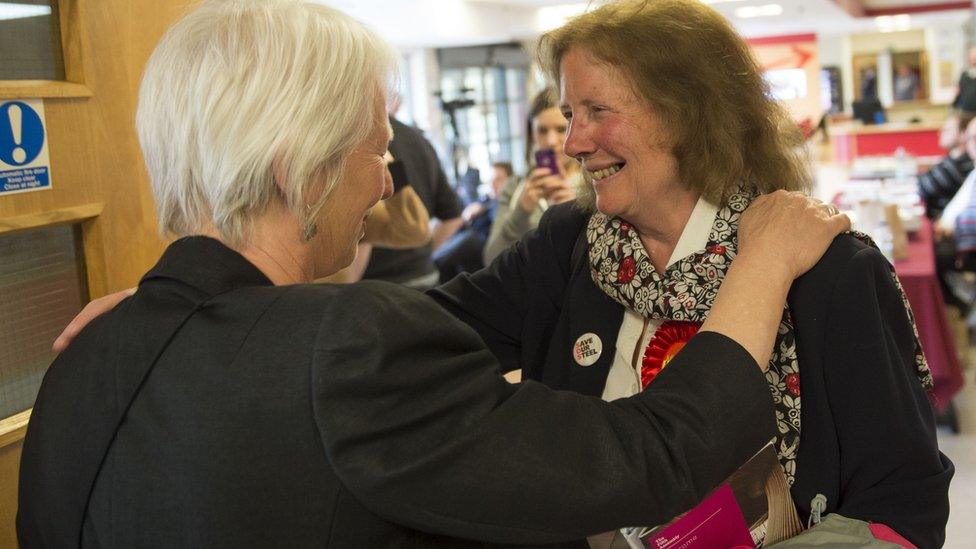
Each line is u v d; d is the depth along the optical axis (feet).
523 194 11.86
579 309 4.63
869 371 3.86
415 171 12.43
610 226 4.48
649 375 4.30
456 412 2.85
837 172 35.47
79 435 3.04
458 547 3.01
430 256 13.29
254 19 3.07
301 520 2.76
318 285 2.99
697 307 4.03
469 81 33.86
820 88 40.27
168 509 2.84
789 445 3.97
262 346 2.85
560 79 4.32
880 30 47.50
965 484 13.24
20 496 3.28
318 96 3.02
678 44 4.05
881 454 3.88
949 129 21.52
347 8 23.93
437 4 25.76
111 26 4.86
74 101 4.66
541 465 2.83
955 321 17.57
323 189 3.13
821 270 3.92
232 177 2.97
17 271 4.59
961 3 36.96
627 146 4.09
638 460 2.95
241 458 2.78
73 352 3.24
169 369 2.94
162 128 3.10
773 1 27.22
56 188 4.57
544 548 3.29
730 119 4.11
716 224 4.11
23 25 4.52
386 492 2.71
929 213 20.76
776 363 3.98
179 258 3.11
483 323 5.20
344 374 2.73
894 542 3.69
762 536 3.71
